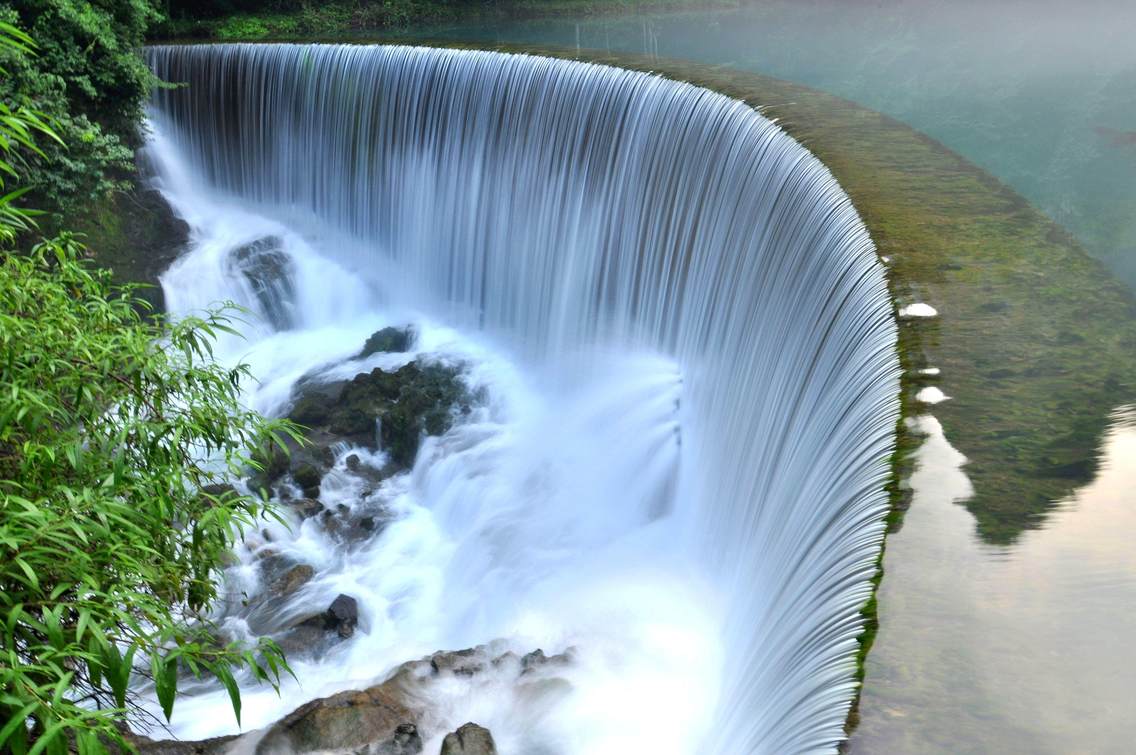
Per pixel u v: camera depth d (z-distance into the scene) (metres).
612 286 14.20
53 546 4.90
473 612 11.12
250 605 11.38
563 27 26.69
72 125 15.63
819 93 13.23
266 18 25.78
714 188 11.91
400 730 7.92
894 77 19.12
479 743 7.52
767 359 9.64
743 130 11.52
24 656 5.03
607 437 13.17
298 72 19.16
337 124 18.95
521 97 15.61
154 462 5.84
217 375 6.46
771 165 10.73
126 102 18.06
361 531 12.86
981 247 8.14
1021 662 3.99
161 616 5.02
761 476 8.98
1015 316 7.00
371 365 16.62
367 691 8.35
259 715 9.22
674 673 8.95
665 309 12.92
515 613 10.68
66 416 5.64
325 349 17.59
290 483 13.45
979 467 5.32
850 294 7.94
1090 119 15.49
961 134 15.05
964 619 4.24
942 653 4.05
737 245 11.15
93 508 4.84
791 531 6.96
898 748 3.60
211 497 5.89
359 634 10.94
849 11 26.78
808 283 9.08
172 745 7.52
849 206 8.84
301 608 11.29
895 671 3.98
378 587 11.79
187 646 4.73
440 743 7.98
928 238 8.27
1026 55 19.62
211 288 18.16
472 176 16.78
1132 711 3.70
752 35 24.62
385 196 18.59
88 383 5.62
